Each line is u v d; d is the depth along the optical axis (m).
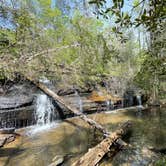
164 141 8.93
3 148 8.52
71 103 13.29
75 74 13.39
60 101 11.64
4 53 8.39
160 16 2.28
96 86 16.14
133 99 15.99
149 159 7.27
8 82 11.77
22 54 9.45
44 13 14.78
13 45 8.84
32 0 13.85
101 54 14.24
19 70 9.28
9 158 7.63
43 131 10.77
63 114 12.93
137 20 2.33
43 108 12.18
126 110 14.95
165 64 4.00
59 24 14.87
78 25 14.71
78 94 14.83
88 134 10.12
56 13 15.02
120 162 7.15
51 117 12.45
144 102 16.17
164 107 15.48
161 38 3.97
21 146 8.73
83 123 11.97
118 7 2.25
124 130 9.70
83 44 13.98
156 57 4.10
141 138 9.34
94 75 14.70
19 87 12.31
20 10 9.13
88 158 7.01
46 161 7.42
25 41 9.44
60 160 7.29
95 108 14.09
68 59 13.80
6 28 8.73
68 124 11.90
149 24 2.38
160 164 5.37
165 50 4.04
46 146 8.74
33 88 12.92
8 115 10.73
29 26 9.98
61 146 8.74
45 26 14.91
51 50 11.53
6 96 11.61
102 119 12.61
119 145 8.45
